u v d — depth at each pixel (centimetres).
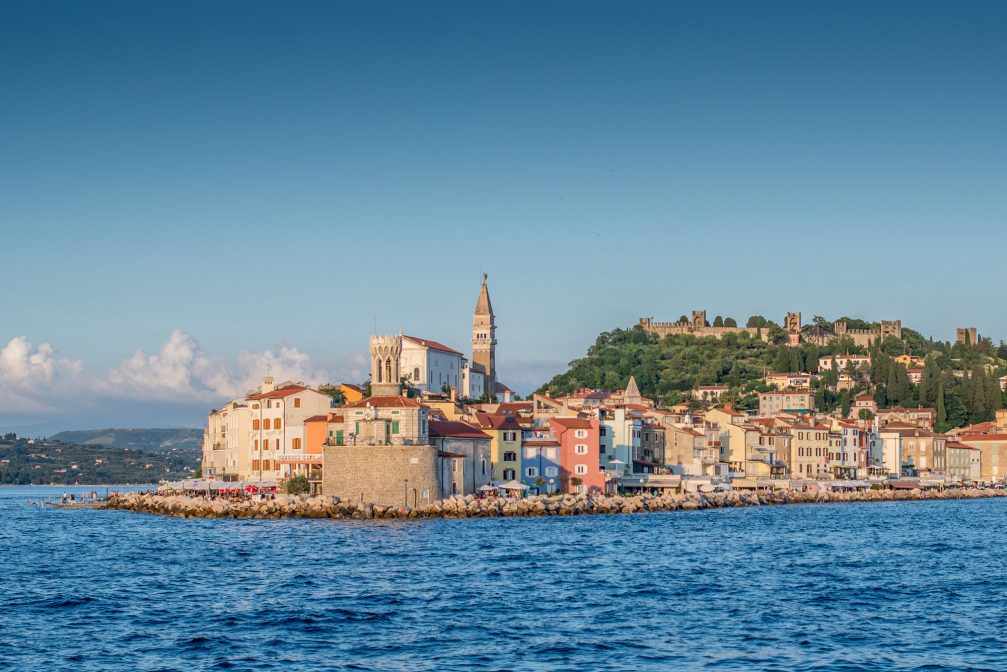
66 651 8656
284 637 9156
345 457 19875
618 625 9638
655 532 17500
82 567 13238
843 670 8119
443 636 9200
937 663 8312
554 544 15525
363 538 16250
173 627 9531
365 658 8481
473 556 14112
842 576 12525
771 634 9288
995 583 12031
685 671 8100
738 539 16562
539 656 8531
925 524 19850
